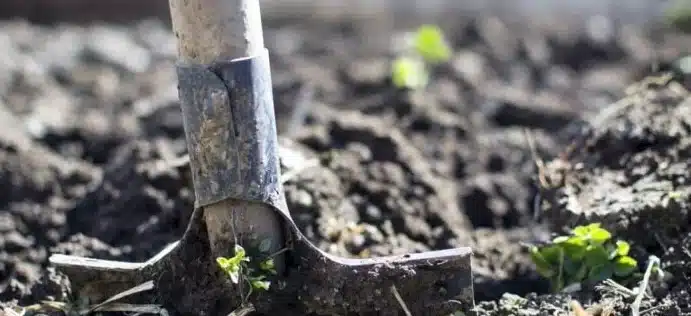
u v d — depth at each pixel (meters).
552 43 1.79
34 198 1.11
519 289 0.92
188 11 0.78
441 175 1.20
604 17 1.99
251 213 0.81
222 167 0.79
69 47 1.88
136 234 0.99
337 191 1.00
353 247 0.95
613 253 0.87
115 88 1.61
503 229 1.13
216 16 0.78
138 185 1.03
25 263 0.99
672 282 0.87
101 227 1.01
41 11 2.16
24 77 1.65
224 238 0.81
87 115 1.44
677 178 0.93
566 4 2.04
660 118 0.99
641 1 2.00
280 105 1.41
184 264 0.83
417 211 1.04
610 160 0.98
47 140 1.34
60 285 0.89
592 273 0.87
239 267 0.81
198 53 0.78
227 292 0.83
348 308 0.82
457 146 1.28
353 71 1.57
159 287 0.84
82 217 1.05
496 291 0.92
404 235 1.00
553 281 0.89
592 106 1.46
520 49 1.77
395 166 1.09
